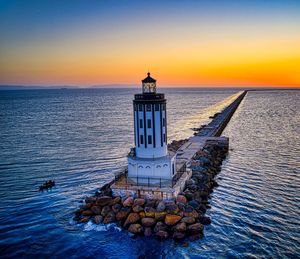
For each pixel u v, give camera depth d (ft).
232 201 124.77
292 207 118.93
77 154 212.23
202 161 164.14
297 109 503.20
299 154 199.31
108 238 98.32
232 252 90.48
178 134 295.28
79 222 108.99
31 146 239.09
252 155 200.03
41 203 128.57
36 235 102.73
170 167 122.31
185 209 105.91
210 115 462.19
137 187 116.37
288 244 94.38
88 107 618.85
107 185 132.87
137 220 103.50
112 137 276.62
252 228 103.50
